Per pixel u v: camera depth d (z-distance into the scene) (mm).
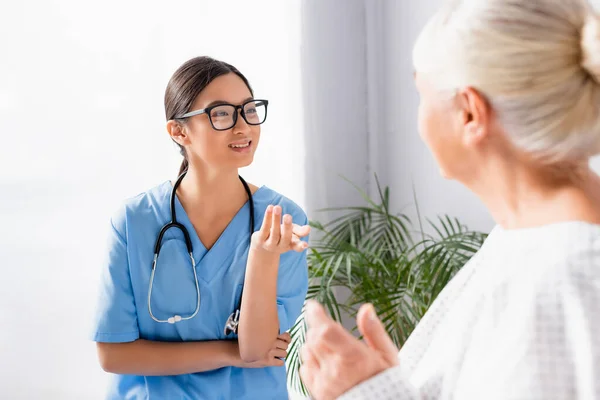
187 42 2211
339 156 2643
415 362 783
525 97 594
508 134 624
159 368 1385
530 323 553
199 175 1414
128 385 1449
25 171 2002
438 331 697
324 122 2576
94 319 1407
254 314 1348
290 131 2463
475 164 668
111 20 2096
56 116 2037
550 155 613
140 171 2166
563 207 621
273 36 2389
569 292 553
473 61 610
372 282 2240
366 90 2695
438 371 610
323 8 2520
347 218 2676
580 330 535
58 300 2066
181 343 1405
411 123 2559
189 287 1410
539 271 578
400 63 2576
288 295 1484
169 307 1411
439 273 2051
